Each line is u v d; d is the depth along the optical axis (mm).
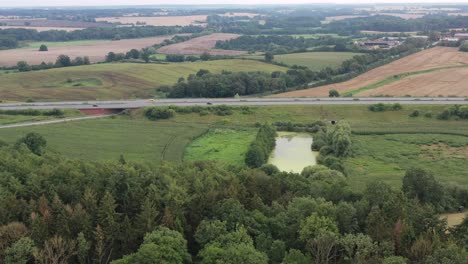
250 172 106375
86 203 85625
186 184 95562
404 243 77375
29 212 84000
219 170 111312
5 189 91125
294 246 79750
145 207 82250
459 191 113562
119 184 93000
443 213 106438
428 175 109188
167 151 164125
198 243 80750
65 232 78750
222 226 79250
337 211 84688
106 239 79625
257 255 69625
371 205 89250
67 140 168750
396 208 84312
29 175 96875
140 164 111812
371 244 74250
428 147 168375
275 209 87375
